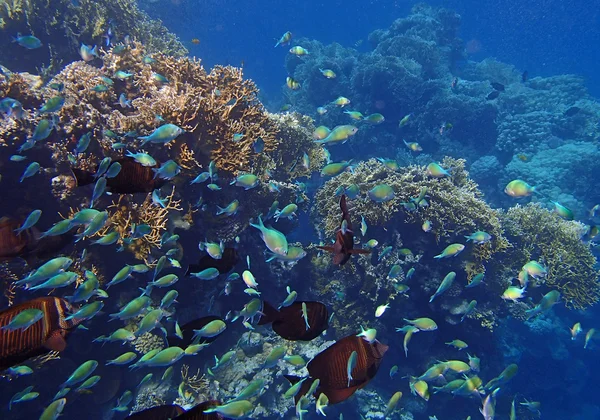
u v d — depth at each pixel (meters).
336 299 3.28
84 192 2.49
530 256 3.72
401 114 6.91
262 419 2.61
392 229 3.23
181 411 0.98
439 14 9.62
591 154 5.84
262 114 3.23
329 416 3.05
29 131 2.52
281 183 3.14
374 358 0.92
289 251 1.47
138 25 4.86
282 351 1.77
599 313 5.84
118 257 2.53
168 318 2.54
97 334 2.59
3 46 4.11
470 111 6.62
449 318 3.19
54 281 1.53
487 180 6.16
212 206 2.82
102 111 2.87
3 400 2.40
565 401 5.56
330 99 7.60
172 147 2.60
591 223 5.38
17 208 2.53
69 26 4.13
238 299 3.01
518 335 5.32
